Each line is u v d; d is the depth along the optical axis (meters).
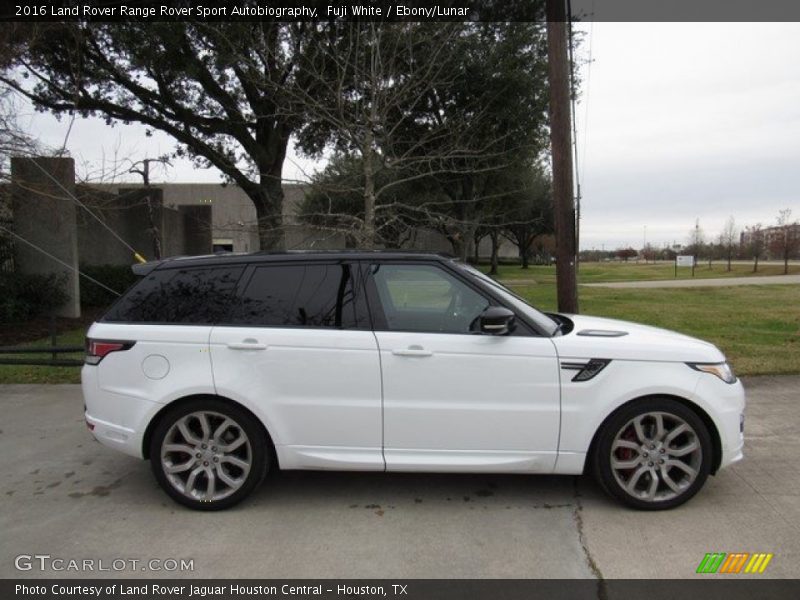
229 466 4.02
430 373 3.82
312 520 3.80
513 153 16.20
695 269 39.31
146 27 12.83
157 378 3.91
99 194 15.25
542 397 3.81
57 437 5.55
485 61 14.49
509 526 3.70
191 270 4.12
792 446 5.05
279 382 3.86
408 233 12.59
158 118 16.66
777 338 10.20
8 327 12.75
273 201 16.41
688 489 3.84
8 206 13.55
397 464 3.87
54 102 15.72
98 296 17.08
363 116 8.95
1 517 3.89
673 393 3.79
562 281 7.32
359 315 3.94
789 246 38.94
